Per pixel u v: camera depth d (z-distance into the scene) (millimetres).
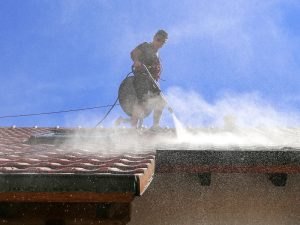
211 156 4742
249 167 4742
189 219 5270
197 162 4727
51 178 3373
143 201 5301
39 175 3385
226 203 5324
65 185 3363
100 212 3783
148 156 4656
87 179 3359
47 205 3830
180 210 5273
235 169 4738
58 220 3850
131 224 5242
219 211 5301
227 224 5266
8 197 3432
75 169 3719
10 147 6051
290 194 5387
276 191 5387
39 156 4945
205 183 5129
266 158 4750
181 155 4730
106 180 3350
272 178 5250
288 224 5332
